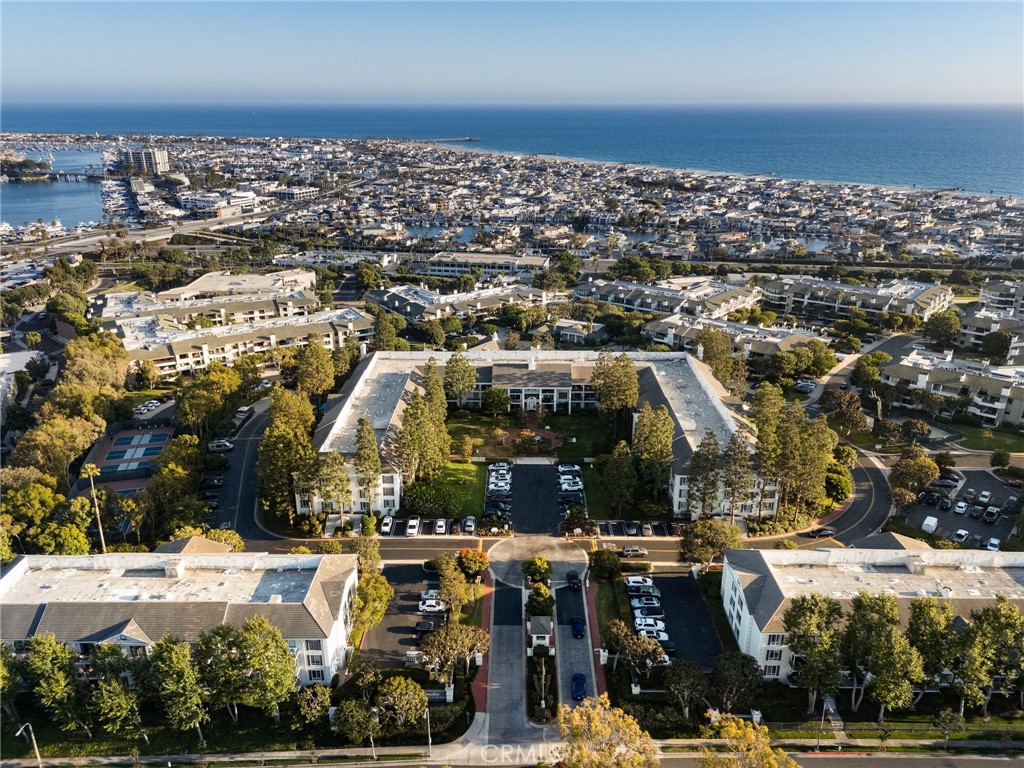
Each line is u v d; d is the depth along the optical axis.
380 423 186.38
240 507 173.12
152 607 114.88
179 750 106.56
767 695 115.38
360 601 125.88
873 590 123.25
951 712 103.69
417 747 106.56
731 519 162.12
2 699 107.75
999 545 154.88
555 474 188.00
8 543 142.38
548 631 125.12
